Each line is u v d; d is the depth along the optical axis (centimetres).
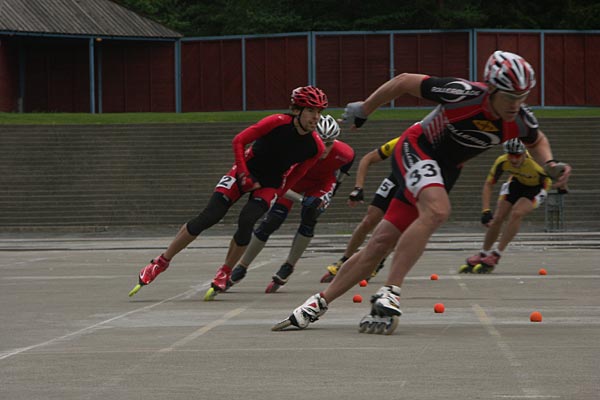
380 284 2469
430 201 1441
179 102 10950
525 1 12912
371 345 1352
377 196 2477
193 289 2369
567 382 1047
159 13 13938
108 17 10525
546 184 2767
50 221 6581
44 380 1108
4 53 10506
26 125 7438
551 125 7362
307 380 1084
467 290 2242
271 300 2095
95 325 1647
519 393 988
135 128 7481
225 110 10812
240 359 1241
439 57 10294
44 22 9944
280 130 2095
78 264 3341
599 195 6462
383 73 10388
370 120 7506
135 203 6738
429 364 1181
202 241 4812
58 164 7106
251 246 2297
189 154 7256
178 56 10944
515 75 1388
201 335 1491
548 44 10350
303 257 3609
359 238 2520
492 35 10256
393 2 12462
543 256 3459
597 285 2355
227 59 10794
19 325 1655
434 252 3841
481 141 1472
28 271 3020
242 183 2059
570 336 1430
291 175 2194
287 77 10544
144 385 1068
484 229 5703
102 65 11000
